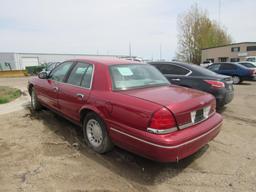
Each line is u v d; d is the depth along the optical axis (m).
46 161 3.35
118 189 2.72
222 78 5.83
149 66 4.34
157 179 2.97
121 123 3.02
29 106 6.71
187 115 2.89
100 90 3.47
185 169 3.22
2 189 2.68
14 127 4.82
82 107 3.69
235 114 6.22
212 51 43.00
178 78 6.17
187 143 2.75
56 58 52.12
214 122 3.34
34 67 28.69
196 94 3.37
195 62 48.62
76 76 4.16
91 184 2.81
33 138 4.21
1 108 6.48
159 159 2.68
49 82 4.97
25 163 3.29
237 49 38.12
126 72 3.71
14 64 45.78
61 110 4.50
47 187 2.72
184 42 49.22
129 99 3.01
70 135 4.37
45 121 5.22
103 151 3.50
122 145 3.08
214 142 4.18
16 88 12.24
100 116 3.35
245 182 2.91
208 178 3.00
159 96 3.05
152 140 2.63
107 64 3.74
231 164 3.37
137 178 2.98
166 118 2.66
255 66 15.33
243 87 12.66
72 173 3.04
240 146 4.01
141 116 2.76
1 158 3.42
